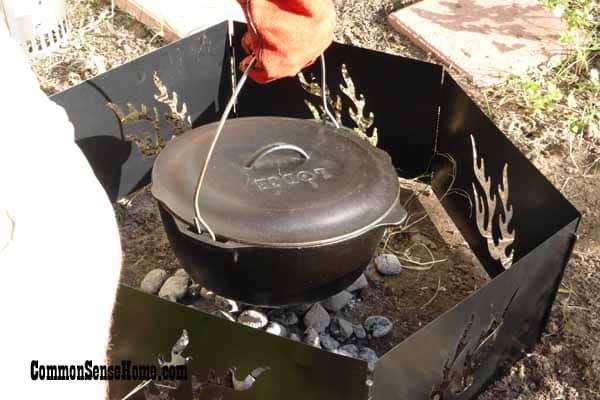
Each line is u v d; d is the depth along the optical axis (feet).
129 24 10.30
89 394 3.13
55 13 9.71
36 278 2.82
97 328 3.10
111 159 7.86
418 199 8.32
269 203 5.24
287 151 5.85
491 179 6.94
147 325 5.21
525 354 6.58
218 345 4.97
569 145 8.51
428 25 9.93
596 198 7.93
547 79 9.37
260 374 4.99
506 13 10.09
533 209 6.25
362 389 4.56
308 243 5.09
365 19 10.38
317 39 4.85
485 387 6.29
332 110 8.45
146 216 8.02
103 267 3.11
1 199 2.85
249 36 5.02
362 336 6.59
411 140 8.19
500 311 5.65
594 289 7.07
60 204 3.02
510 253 6.78
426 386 5.36
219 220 5.17
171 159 5.73
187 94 8.32
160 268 7.38
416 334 4.76
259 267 5.27
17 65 3.21
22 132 3.04
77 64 9.62
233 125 6.20
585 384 6.31
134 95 7.77
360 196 5.41
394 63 7.72
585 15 9.62
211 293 6.73
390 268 7.29
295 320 6.55
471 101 7.10
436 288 7.22
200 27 9.77
